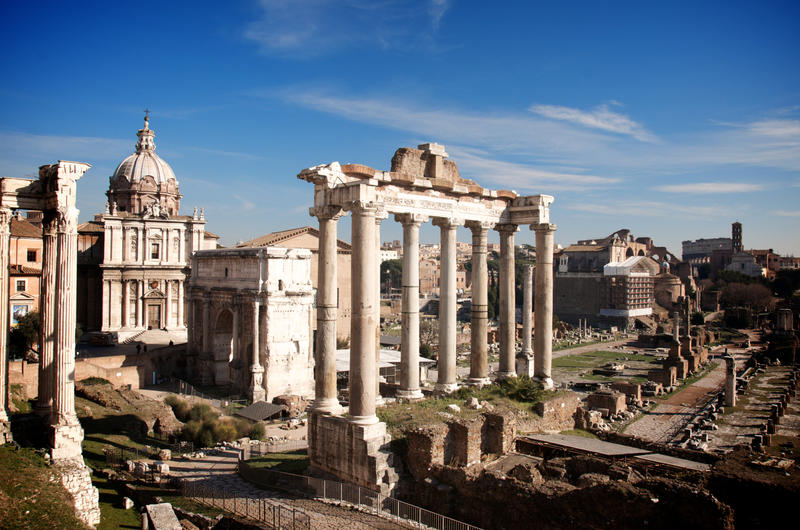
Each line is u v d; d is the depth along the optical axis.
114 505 35.34
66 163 35.47
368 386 32.22
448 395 40.69
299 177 34.72
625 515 24.41
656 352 152.25
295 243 124.00
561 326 186.00
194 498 35.28
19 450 32.97
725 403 83.50
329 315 34.44
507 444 34.00
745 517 24.86
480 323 43.53
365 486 30.95
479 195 42.16
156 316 104.81
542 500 26.50
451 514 29.38
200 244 108.31
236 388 78.50
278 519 28.64
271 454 44.97
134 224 103.06
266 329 75.88
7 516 26.84
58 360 35.06
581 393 94.06
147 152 116.88
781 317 148.12
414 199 38.06
